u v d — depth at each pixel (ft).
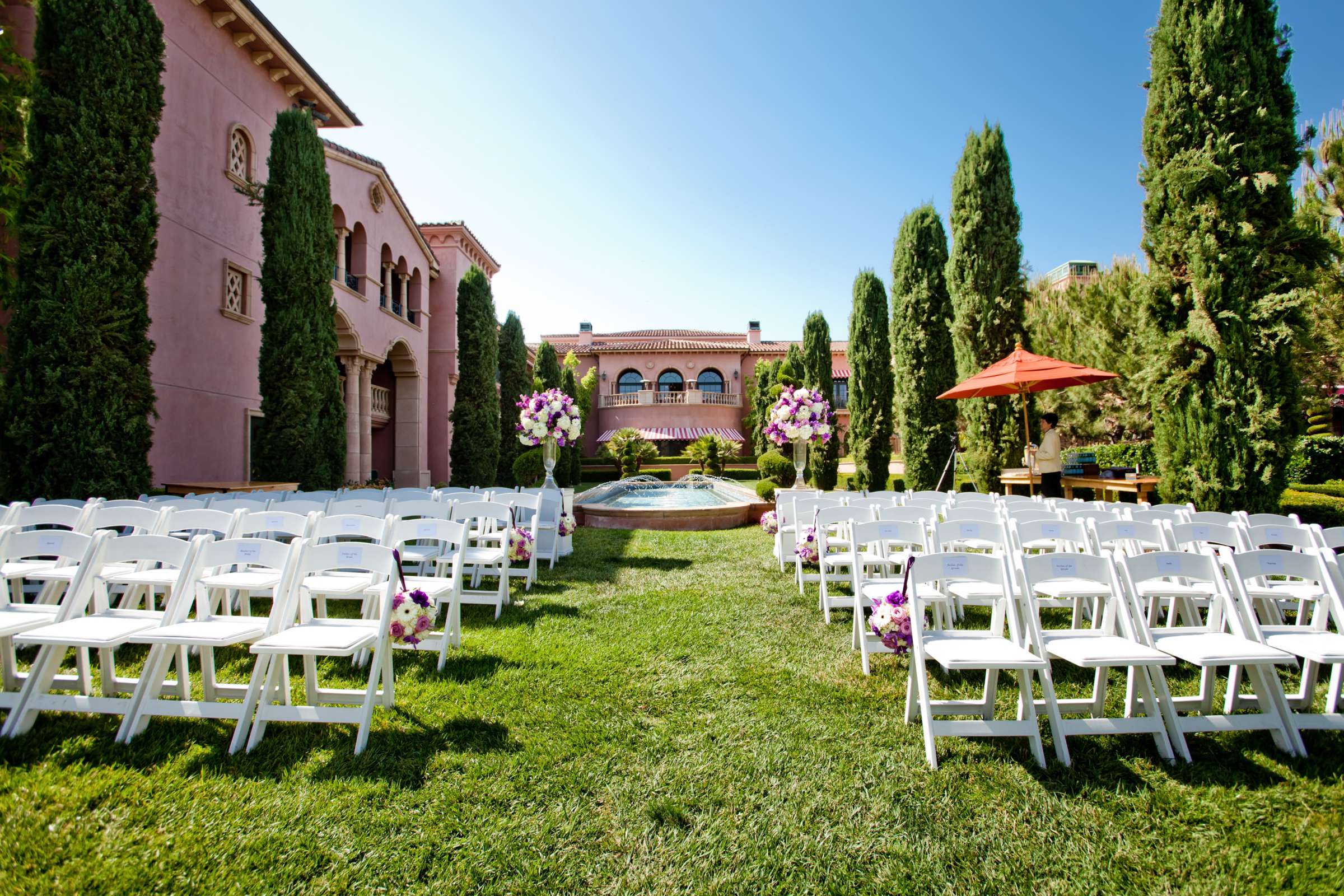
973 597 14.76
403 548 21.16
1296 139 25.26
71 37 27.17
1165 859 8.07
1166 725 10.98
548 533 27.76
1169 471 26.89
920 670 11.14
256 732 10.97
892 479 56.13
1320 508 31.35
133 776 9.94
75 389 26.68
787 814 9.11
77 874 7.68
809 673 14.70
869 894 7.53
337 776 10.02
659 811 9.10
